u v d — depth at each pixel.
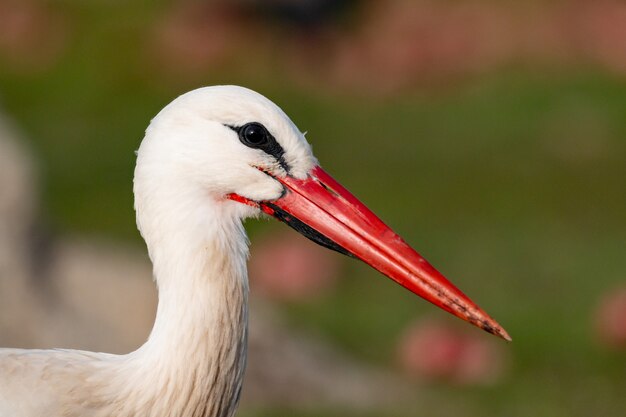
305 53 23.08
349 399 12.62
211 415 6.02
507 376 13.36
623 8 23.56
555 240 16.86
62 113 21.08
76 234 16.78
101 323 11.76
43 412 5.86
